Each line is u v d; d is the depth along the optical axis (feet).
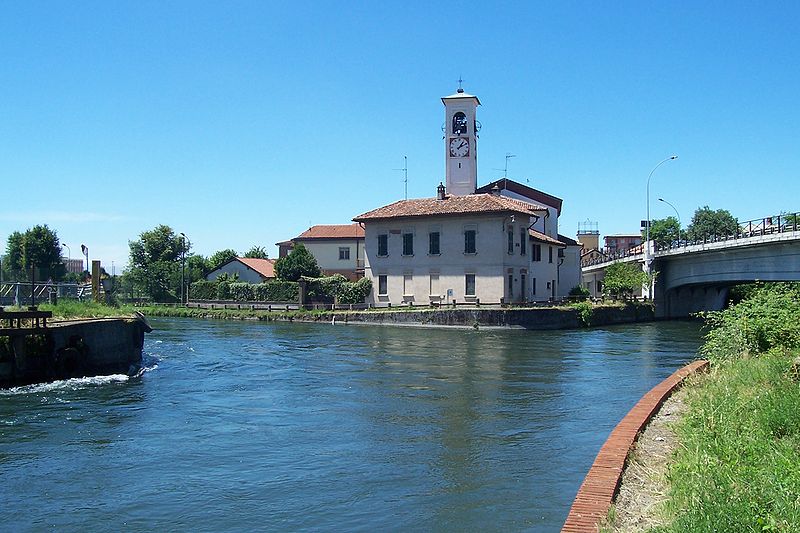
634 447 29.76
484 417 53.06
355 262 259.39
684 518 19.67
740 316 56.54
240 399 63.72
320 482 36.83
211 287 244.22
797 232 119.34
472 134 224.12
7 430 50.67
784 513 19.27
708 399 36.63
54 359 76.64
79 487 36.81
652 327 160.15
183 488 36.32
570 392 64.54
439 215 181.78
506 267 177.27
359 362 92.73
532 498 32.94
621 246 458.91
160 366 90.07
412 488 35.27
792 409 30.07
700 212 387.96
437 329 157.58
